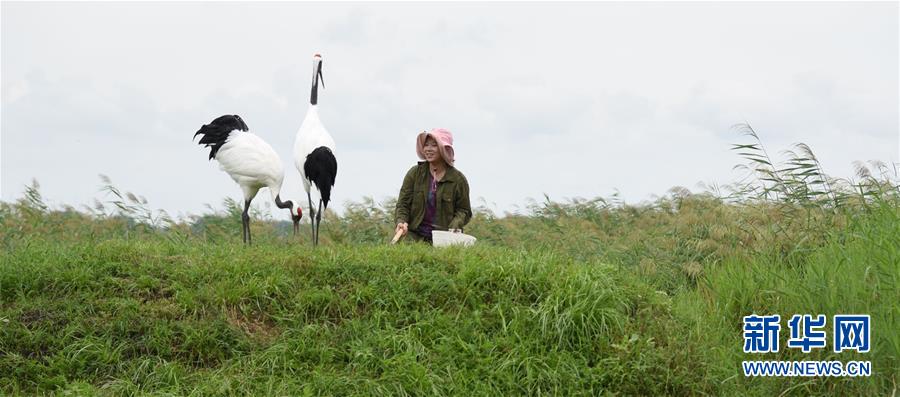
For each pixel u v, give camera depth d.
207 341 6.46
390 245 8.14
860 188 8.59
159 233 10.91
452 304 6.96
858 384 6.42
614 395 6.05
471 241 8.17
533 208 12.77
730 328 7.25
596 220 12.23
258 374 6.19
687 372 6.24
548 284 7.09
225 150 10.66
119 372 6.20
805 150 8.71
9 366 6.17
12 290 6.99
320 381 6.03
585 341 6.54
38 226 10.80
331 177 10.82
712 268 8.39
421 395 5.98
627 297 7.08
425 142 8.41
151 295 6.99
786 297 7.29
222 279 7.15
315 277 7.22
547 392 6.14
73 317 6.64
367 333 6.55
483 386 6.07
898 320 6.55
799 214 8.65
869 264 7.20
